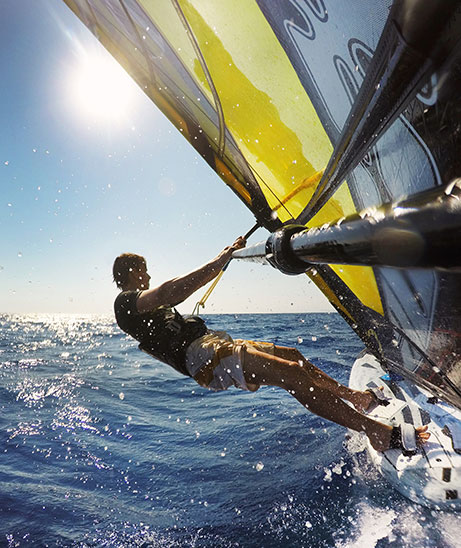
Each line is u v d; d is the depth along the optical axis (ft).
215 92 7.11
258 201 9.25
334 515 7.65
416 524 7.06
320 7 3.54
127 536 7.32
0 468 10.21
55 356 33.81
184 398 18.24
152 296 7.75
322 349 31.96
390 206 1.25
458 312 3.50
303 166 7.41
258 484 9.23
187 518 7.90
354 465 9.77
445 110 2.32
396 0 1.69
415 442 8.30
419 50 1.92
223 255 7.79
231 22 5.60
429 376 6.28
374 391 9.10
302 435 12.39
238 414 15.07
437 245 0.89
